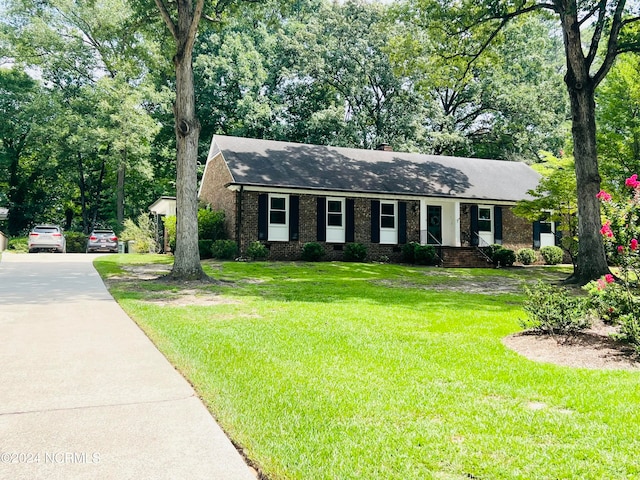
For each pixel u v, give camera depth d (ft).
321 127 110.83
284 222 71.31
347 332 22.91
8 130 126.00
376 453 10.30
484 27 63.98
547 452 10.46
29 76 131.03
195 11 43.52
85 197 147.74
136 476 9.44
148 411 12.74
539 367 17.44
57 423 11.89
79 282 42.04
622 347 20.22
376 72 115.65
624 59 64.54
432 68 69.00
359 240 74.90
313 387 14.65
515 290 46.68
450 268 69.56
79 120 115.96
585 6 51.55
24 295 33.65
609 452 10.53
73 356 17.97
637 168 64.54
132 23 56.80
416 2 63.67
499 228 81.71
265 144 81.30
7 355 17.99
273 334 22.22
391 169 82.79
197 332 22.27
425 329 24.18
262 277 50.44
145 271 54.65
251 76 115.03
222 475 9.55
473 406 13.21
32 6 118.32
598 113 79.51
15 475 9.38
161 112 129.18
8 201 130.93
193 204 46.11
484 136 129.90
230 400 13.39
